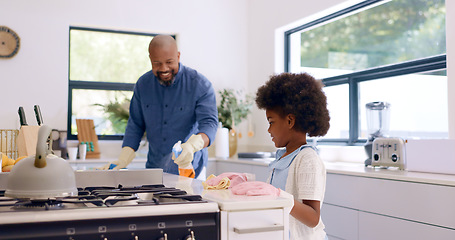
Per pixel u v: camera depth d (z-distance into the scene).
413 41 3.19
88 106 4.23
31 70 3.95
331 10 3.73
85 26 4.21
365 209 2.52
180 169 2.13
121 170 1.66
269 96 1.43
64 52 4.05
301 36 4.30
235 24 4.68
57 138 3.85
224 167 4.01
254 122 4.60
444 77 2.95
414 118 3.17
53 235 0.94
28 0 3.96
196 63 4.52
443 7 2.97
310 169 1.31
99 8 4.18
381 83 3.46
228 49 4.65
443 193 2.08
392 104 3.35
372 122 3.07
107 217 1.00
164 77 2.40
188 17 4.50
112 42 4.35
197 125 2.68
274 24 4.34
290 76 1.44
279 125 1.44
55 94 4.02
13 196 1.17
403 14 3.27
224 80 4.62
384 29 3.42
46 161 1.21
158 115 2.59
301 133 1.44
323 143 3.99
